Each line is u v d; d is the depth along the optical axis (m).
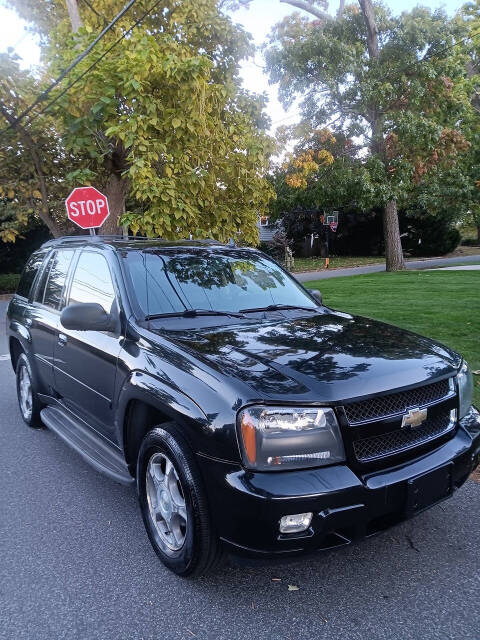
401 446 2.84
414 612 2.68
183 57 9.54
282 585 2.92
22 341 5.39
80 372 4.10
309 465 2.58
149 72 8.93
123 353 3.49
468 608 2.70
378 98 19.67
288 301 4.28
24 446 5.20
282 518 2.45
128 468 3.56
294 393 2.62
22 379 5.93
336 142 21.75
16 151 11.70
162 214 8.55
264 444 2.54
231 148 9.90
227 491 2.56
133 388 3.23
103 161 10.86
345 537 2.62
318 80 20.33
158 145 8.62
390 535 3.39
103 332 3.85
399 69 19.94
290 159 21.50
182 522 2.98
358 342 3.31
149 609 2.77
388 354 3.12
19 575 3.10
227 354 3.03
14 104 11.04
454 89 22.41
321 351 3.10
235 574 3.04
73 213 9.51
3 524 3.69
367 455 2.72
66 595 2.90
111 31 11.50
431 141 20.06
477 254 40.22
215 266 4.33
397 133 20.23
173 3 11.37
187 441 2.81
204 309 3.84
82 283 4.43
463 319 9.95
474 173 26.44
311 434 2.58
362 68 20.03
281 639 2.52
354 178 20.81
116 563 3.20
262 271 4.55
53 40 11.35
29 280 5.82
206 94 9.09
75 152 10.16
